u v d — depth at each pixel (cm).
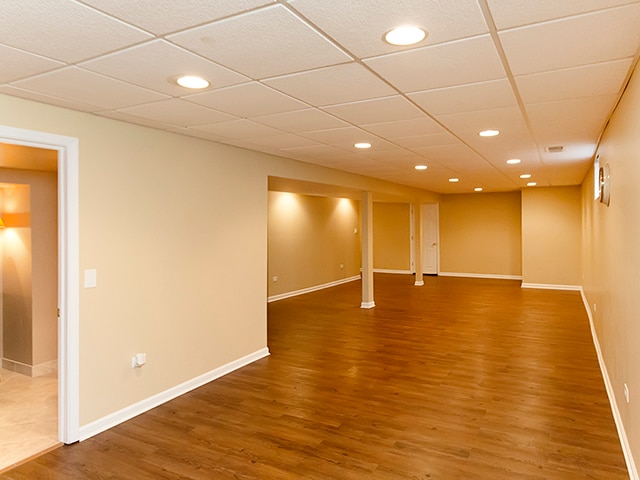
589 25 174
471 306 789
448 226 1239
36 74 226
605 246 416
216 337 425
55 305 448
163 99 273
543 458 274
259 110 302
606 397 370
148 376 355
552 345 531
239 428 320
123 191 331
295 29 175
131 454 284
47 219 439
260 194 481
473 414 340
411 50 198
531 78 239
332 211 1090
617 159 305
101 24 170
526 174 719
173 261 376
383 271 1327
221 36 182
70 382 297
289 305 816
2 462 275
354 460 274
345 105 292
